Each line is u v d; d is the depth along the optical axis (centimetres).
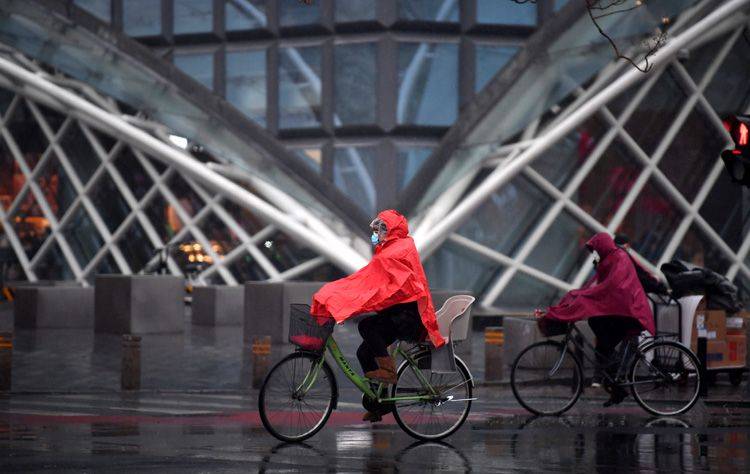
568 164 9744
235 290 8925
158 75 9419
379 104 8850
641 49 9088
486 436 3195
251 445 2959
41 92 11094
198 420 3559
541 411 3747
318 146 9062
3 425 3366
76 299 8381
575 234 9812
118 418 3597
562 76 9031
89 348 6469
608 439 3131
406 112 8869
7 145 12712
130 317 7700
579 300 3738
